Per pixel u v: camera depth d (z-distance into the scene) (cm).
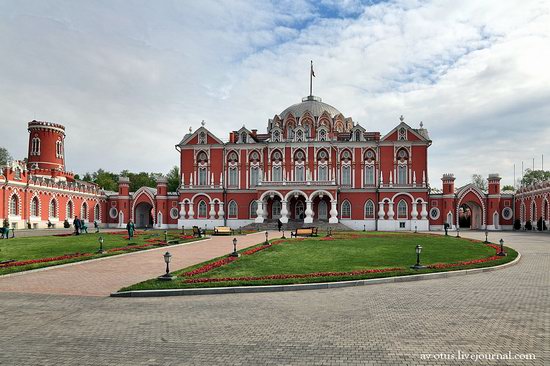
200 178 8619
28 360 1074
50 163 9900
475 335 1255
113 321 1443
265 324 1393
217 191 8438
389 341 1205
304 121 8781
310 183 7825
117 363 1052
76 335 1284
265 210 8119
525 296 1798
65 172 10044
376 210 7994
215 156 8562
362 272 2289
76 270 2519
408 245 3956
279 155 8394
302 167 8300
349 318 1459
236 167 8512
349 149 8225
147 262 2866
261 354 1109
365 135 8956
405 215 7938
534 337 1234
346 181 8206
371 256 3067
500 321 1405
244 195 8412
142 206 9588
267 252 3338
